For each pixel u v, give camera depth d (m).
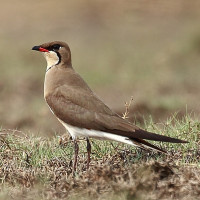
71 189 16.97
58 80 19.94
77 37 55.38
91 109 19.00
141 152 19.88
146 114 32.34
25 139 21.80
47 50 20.50
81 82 19.97
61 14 60.72
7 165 19.27
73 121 19.11
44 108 34.03
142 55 49.81
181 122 23.14
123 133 18.41
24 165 19.62
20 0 63.88
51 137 23.09
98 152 20.36
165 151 18.25
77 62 47.78
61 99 19.48
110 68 46.34
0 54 49.88
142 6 62.72
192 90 38.50
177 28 56.69
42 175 18.16
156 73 44.50
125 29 57.56
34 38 54.28
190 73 44.19
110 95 38.88
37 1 63.81
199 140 20.58
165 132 21.70
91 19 60.09
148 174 16.88
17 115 33.50
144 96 35.84
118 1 63.75
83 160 19.91
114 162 19.34
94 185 16.72
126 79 42.84
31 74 44.38
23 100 38.75
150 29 57.22
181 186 16.39
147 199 15.82
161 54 49.09
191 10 61.19
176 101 34.06
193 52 49.03
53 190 16.89
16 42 53.31
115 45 53.12
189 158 19.41
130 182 16.34
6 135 22.48
